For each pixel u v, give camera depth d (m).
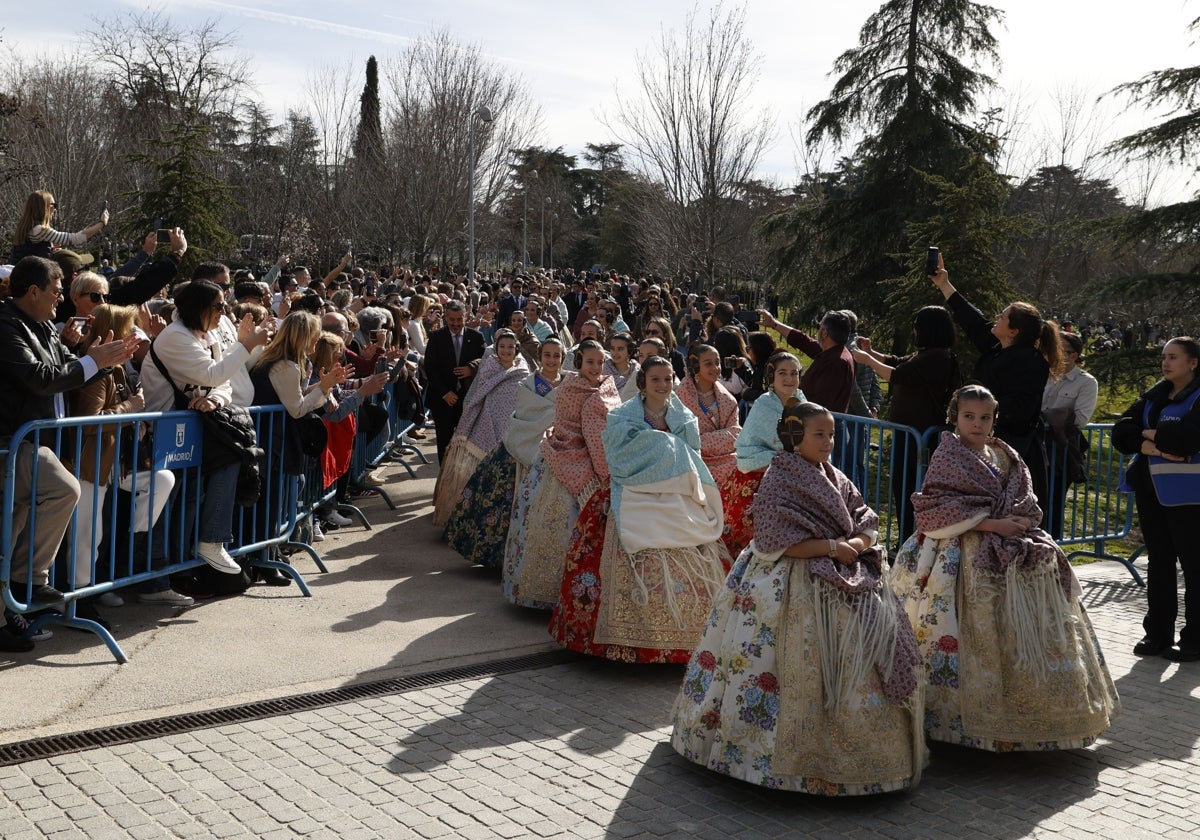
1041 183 30.17
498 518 7.15
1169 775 4.35
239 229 37.94
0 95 29.17
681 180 25.66
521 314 12.36
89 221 32.66
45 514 4.93
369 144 37.88
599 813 3.85
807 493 4.08
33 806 3.69
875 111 21.61
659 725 4.73
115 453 5.41
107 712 4.53
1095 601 7.22
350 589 6.70
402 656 5.49
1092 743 4.43
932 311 7.29
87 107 38.38
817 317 22.03
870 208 21.58
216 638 5.55
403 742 4.41
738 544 6.12
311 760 4.18
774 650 4.03
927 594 4.46
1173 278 15.63
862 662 3.94
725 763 4.05
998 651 4.32
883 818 3.90
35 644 5.25
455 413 9.90
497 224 45.91
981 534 4.42
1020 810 4.00
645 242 33.31
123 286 6.77
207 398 5.82
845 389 7.66
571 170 82.06
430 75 37.25
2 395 4.91
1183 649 5.93
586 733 4.61
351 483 9.28
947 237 15.59
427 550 7.85
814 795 4.08
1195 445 5.71
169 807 3.73
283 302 10.41
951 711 4.34
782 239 23.75
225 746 4.27
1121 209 30.02
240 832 3.58
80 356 5.83
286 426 6.58
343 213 37.16
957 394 4.62
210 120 39.91
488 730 4.59
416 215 36.03
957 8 20.80
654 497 5.46
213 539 6.02
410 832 3.64
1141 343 22.00
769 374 6.15
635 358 8.94
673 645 5.39
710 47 25.05
